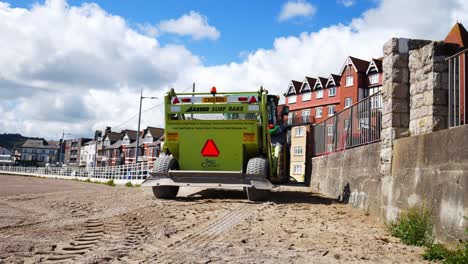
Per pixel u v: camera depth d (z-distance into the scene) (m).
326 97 71.81
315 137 20.59
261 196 11.94
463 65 7.74
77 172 47.34
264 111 12.64
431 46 8.01
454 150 6.64
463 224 6.25
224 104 12.74
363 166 10.99
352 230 7.97
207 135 12.74
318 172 17.91
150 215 9.20
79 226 7.72
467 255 5.47
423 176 7.49
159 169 12.45
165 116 12.95
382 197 9.11
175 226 7.89
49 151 191.88
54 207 10.49
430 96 7.93
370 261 5.67
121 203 11.43
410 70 8.73
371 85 65.06
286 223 8.52
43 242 6.24
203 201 11.95
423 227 7.00
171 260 5.35
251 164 12.06
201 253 5.76
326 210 10.59
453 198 6.57
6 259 5.16
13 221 8.09
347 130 13.90
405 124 8.85
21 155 185.88
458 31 41.78
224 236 7.06
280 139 19.02
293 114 72.25
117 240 6.52
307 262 5.45
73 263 5.07
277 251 6.02
